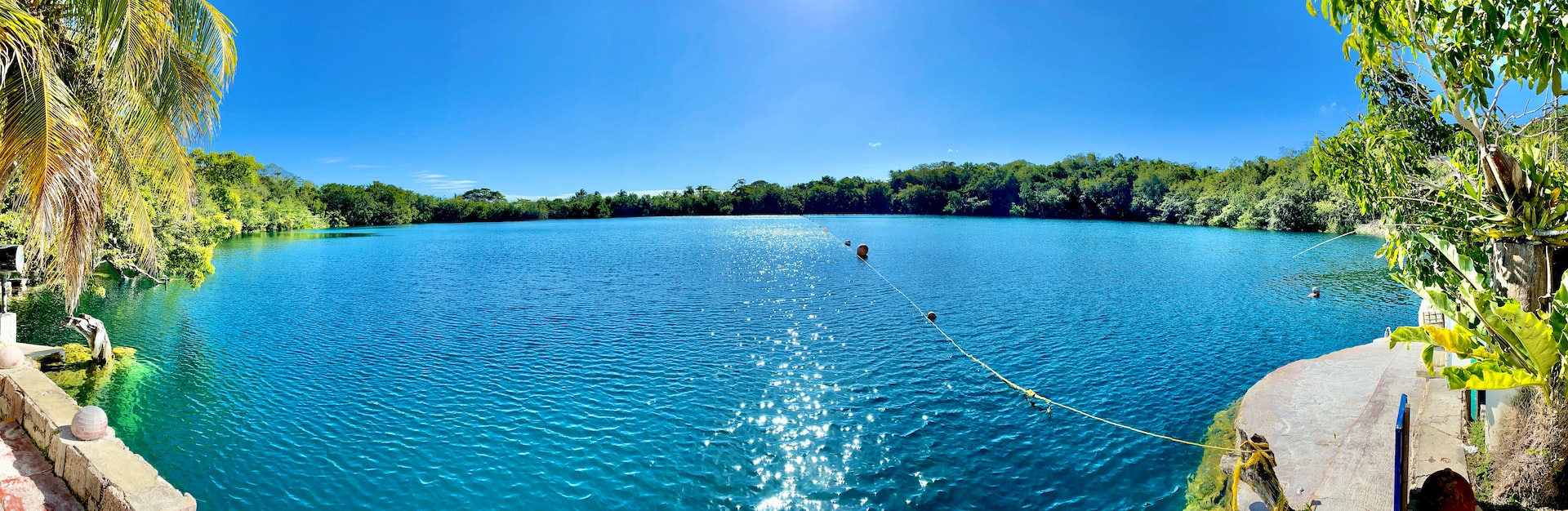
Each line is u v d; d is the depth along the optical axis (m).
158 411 15.16
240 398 16.08
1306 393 13.25
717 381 17.20
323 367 18.94
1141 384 16.55
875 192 140.75
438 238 81.44
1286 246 54.50
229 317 26.69
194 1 11.31
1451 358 11.77
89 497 7.91
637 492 11.29
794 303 29.08
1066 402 15.29
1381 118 8.88
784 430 13.80
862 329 23.48
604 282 37.06
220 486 11.56
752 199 146.25
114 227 22.27
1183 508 10.33
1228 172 89.81
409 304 29.67
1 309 17.86
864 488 11.32
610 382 17.23
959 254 50.03
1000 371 17.91
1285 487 9.38
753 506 10.82
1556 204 6.89
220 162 80.62
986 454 12.55
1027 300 29.22
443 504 10.93
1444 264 8.09
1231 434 13.09
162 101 11.39
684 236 77.50
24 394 10.05
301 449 13.03
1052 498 10.88
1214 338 21.59
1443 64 6.64
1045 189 112.81
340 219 124.38
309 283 37.09
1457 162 8.25
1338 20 7.43
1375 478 9.30
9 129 9.16
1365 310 26.08
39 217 9.46
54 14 10.28
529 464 12.34
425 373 18.23
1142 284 33.59
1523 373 5.50
